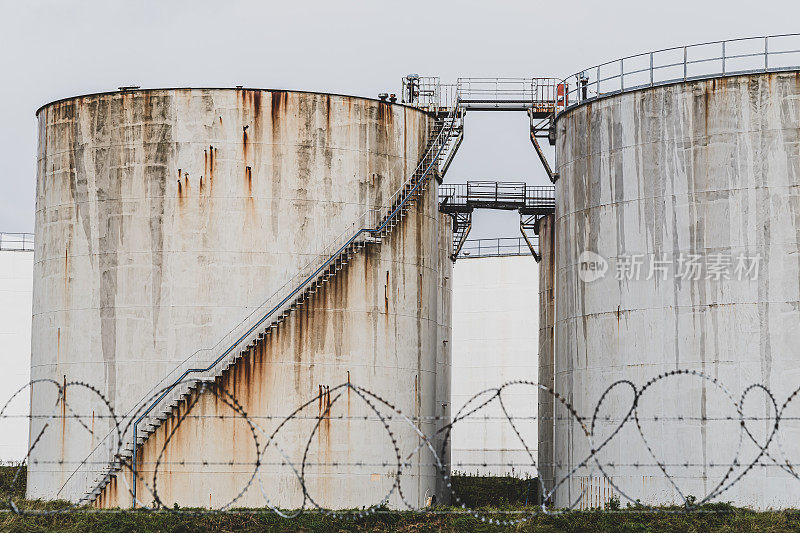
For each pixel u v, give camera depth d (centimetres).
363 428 6662
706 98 6216
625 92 6506
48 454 6794
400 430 6825
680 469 6041
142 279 6638
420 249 7094
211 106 6688
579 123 6788
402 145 7025
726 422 5950
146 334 6600
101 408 6644
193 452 6456
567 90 7188
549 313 8588
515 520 5241
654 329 6238
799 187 5997
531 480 8906
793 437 5822
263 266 6612
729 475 5912
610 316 6444
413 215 7050
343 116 6825
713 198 6141
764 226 6022
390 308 6875
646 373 6234
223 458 6450
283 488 6462
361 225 6806
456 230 9338
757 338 5950
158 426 6475
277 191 6675
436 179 7288
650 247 6309
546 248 8719
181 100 6700
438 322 8744
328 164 6762
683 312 6150
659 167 6319
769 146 6062
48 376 6894
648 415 6184
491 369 11681
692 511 5400
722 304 6053
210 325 6562
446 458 8688
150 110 6731
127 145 6750
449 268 9100
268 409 6525
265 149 6688
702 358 6066
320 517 5625
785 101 6066
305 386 6581
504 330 11706
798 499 5762
